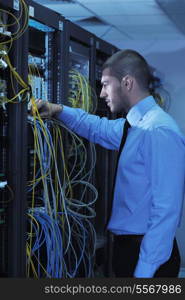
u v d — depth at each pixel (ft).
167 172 5.42
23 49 6.09
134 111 6.27
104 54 10.45
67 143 7.77
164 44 16.80
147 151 5.80
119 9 13.97
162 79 16.75
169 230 5.38
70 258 8.29
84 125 7.70
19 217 6.09
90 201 9.13
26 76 6.17
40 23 6.79
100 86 10.28
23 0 6.02
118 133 7.66
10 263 6.07
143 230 6.19
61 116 7.44
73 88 8.40
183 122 16.69
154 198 5.47
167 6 13.55
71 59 8.46
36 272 7.23
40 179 6.75
